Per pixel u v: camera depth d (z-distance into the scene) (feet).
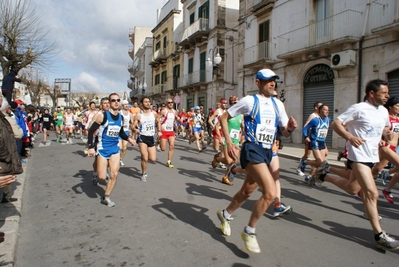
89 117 43.32
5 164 11.14
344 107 47.14
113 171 17.90
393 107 18.72
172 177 25.85
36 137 71.61
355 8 45.50
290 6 57.31
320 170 16.14
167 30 124.26
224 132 11.70
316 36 51.80
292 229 14.35
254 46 66.33
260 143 11.32
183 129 74.28
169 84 121.49
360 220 15.72
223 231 13.37
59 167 30.73
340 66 45.96
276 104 11.73
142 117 23.93
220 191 21.25
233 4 88.43
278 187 16.17
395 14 39.70
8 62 55.11
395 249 11.81
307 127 23.22
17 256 11.87
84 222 15.31
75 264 11.16
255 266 10.86
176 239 13.12
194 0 99.55
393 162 16.75
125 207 17.58
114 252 12.03
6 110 17.31
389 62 41.22
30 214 16.75
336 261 11.28
